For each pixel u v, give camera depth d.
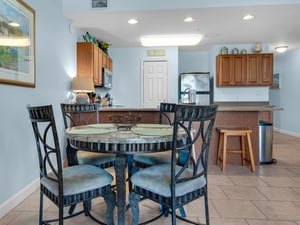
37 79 2.83
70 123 3.68
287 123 7.31
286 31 4.69
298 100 6.70
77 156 2.20
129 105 6.14
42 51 2.96
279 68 7.68
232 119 3.79
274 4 3.32
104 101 5.28
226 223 1.98
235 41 5.52
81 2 3.58
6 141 2.23
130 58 6.12
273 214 2.14
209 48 6.33
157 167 1.84
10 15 2.22
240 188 2.76
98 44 5.09
